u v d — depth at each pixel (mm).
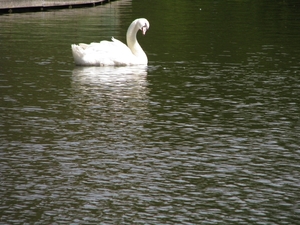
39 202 11703
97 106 17828
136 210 11469
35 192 12109
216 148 14727
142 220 11102
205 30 33062
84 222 10984
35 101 18188
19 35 29375
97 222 10992
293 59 25406
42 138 15055
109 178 12828
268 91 20016
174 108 17875
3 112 17031
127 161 13766
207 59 25156
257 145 14984
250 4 46688
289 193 12320
